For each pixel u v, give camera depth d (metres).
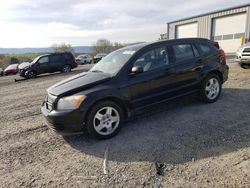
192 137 3.93
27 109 6.79
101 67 5.00
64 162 3.49
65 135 4.26
